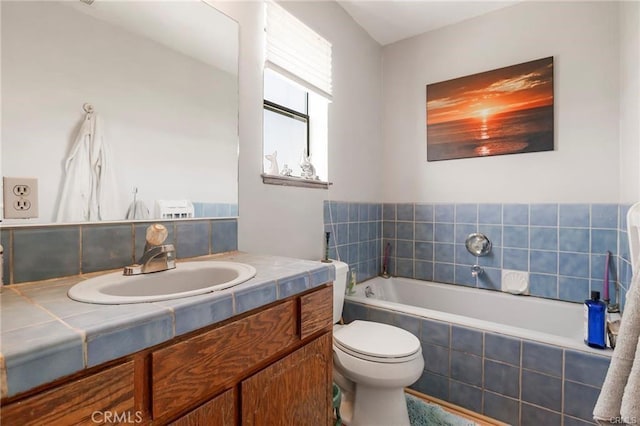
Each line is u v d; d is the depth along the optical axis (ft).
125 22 3.60
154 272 3.24
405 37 8.56
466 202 7.81
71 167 3.13
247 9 5.08
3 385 1.42
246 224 5.04
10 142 2.76
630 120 5.56
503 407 5.03
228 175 4.69
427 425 5.02
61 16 3.10
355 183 7.89
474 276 7.71
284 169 6.01
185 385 2.18
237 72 4.89
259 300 2.72
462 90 7.77
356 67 7.87
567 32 6.60
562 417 4.58
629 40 5.58
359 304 6.59
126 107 3.59
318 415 3.43
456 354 5.47
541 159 6.91
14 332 1.70
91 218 3.24
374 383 4.32
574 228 6.59
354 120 7.83
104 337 1.77
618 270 6.04
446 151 8.00
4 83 2.74
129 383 1.90
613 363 2.92
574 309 6.38
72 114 3.16
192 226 4.16
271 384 2.86
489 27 7.45
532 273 7.04
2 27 2.73
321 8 6.67
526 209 7.09
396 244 8.84
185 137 4.17
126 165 3.56
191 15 4.29
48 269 2.93
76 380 1.68
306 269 3.36
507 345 5.01
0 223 2.68
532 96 6.93
